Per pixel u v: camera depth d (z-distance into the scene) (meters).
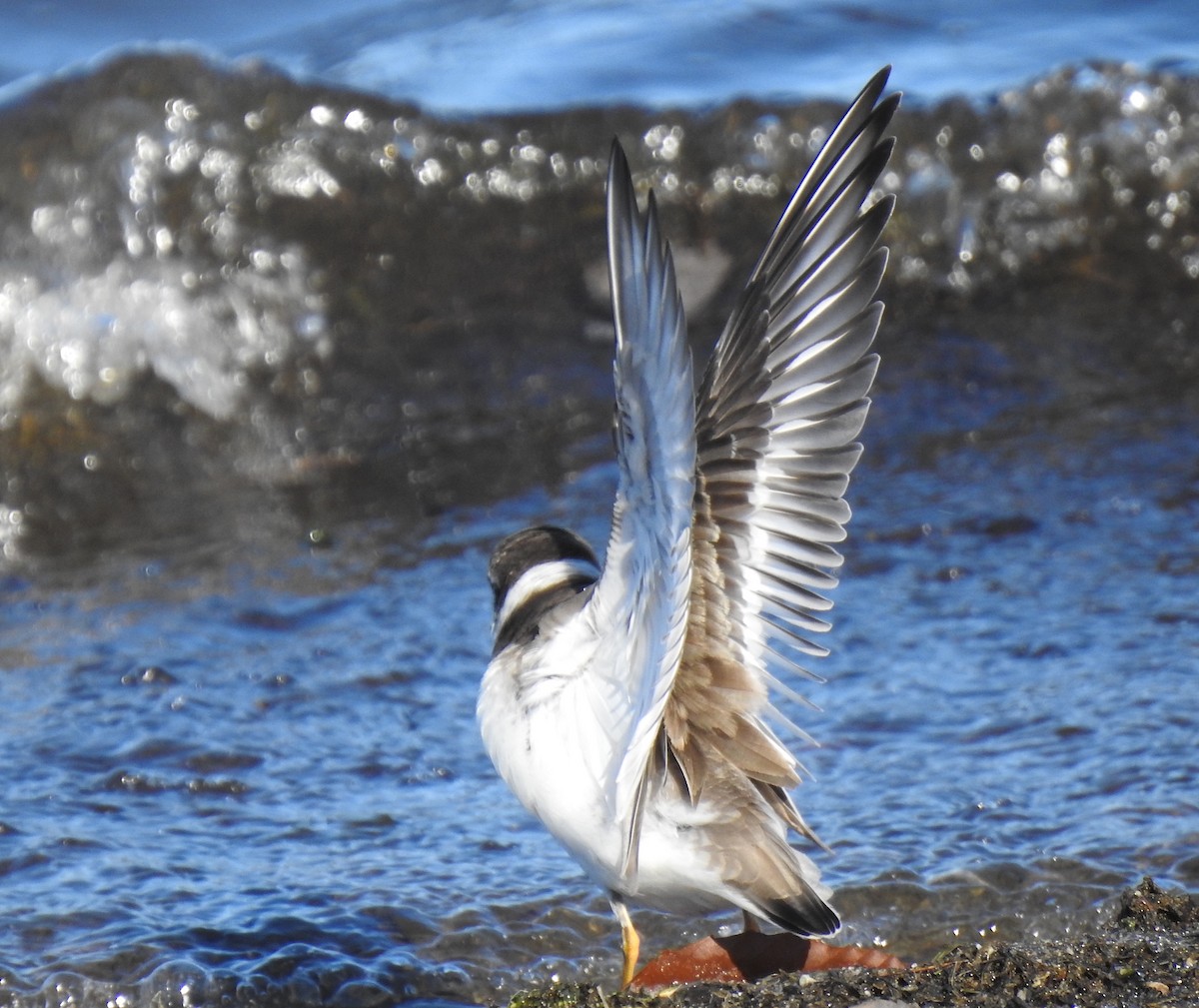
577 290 15.12
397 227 14.99
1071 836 8.20
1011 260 15.72
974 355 14.63
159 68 14.89
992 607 10.86
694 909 6.90
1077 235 15.80
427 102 16.58
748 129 15.52
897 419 13.75
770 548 6.52
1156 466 12.80
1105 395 13.98
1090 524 11.98
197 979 7.26
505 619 7.35
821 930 6.42
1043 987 6.59
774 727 9.43
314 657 10.63
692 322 15.12
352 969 7.39
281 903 7.90
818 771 8.96
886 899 7.77
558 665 6.49
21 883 8.05
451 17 20.55
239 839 8.55
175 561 12.11
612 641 6.20
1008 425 13.60
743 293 6.43
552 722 6.46
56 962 7.36
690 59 18.28
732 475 6.49
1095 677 9.86
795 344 6.41
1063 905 7.66
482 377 14.52
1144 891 7.43
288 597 11.48
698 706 6.70
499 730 6.68
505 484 13.12
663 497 5.70
